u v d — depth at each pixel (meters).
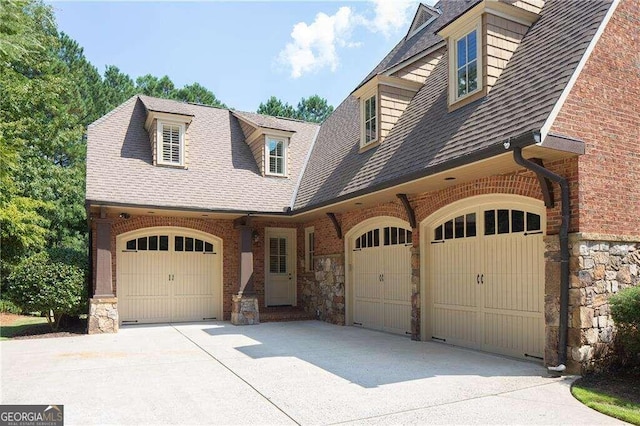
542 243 7.14
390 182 8.76
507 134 6.49
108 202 11.14
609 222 6.64
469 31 8.69
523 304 7.47
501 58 8.32
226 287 13.93
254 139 15.16
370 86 11.34
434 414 4.83
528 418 4.67
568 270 6.43
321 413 4.94
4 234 12.62
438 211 9.09
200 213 12.70
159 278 13.28
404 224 10.24
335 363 7.51
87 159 12.48
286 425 4.60
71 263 11.88
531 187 7.14
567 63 6.73
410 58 11.34
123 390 5.97
